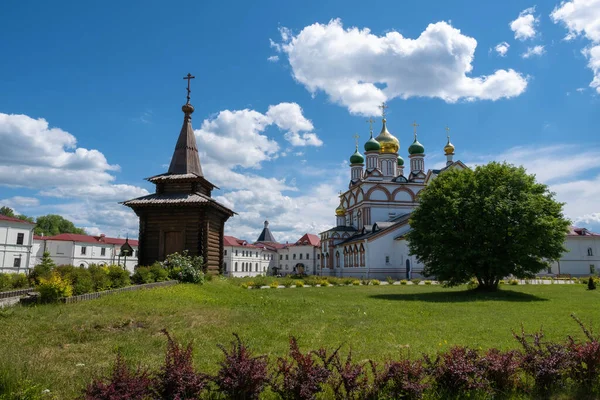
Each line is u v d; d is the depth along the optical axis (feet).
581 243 209.97
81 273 54.65
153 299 50.75
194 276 76.02
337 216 267.80
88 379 23.49
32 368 24.63
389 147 245.65
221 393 21.99
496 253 91.66
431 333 40.42
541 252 89.71
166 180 89.76
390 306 64.44
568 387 24.20
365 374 23.66
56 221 358.02
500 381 23.93
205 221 84.79
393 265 196.44
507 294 89.35
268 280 151.43
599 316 53.88
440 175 105.19
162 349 30.68
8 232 167.12
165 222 85.66
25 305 42.98
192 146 98.73
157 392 19.39
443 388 23.35
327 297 83.92
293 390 20.44
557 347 25.32
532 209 86.89
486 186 94.99
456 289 111.45
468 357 24.40
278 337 36.65
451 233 93.04
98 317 38.37
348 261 223.51
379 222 213.46
